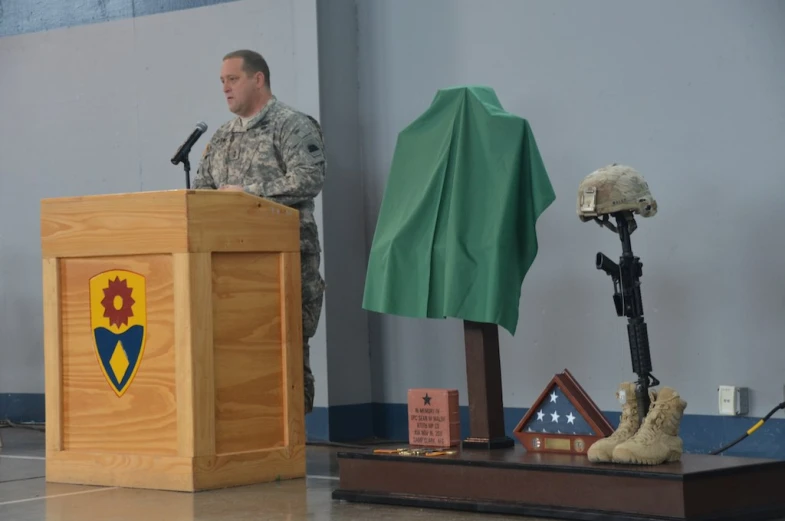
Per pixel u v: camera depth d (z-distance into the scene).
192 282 4.43
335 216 6.54
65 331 4.80
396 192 4.51
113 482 4.65
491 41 6.12
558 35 5.86
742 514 3.63
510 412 6.02
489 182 4.25
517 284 4.23
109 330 4.66
